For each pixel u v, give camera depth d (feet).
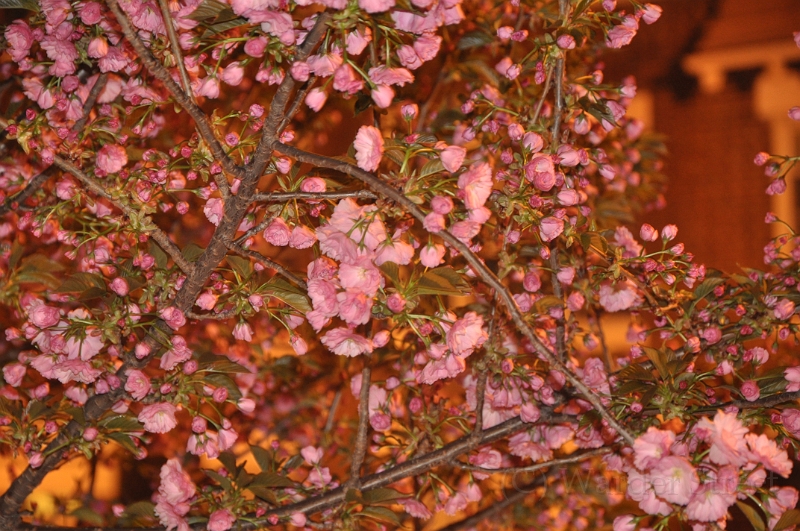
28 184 6.79
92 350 6.15
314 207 6.17
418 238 6.48
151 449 8.48
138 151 6.30
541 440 6.71
